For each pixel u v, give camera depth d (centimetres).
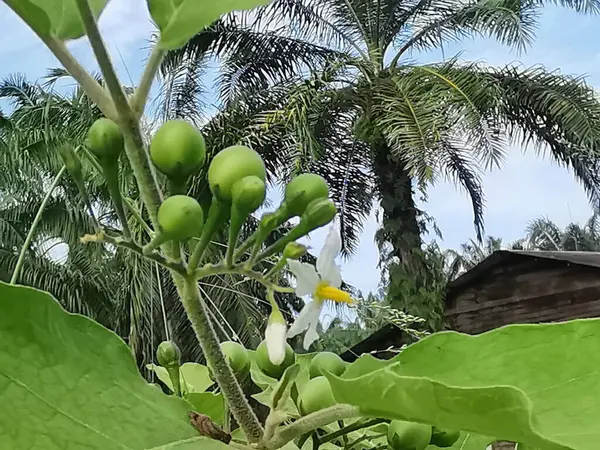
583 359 14
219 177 14
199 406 22
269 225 15
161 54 14
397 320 60
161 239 14
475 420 11
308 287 16
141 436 13
